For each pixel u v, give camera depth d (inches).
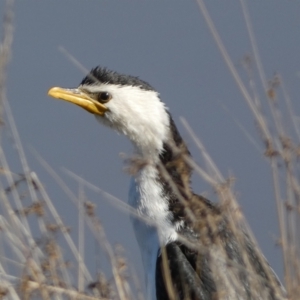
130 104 545.6
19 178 475.5
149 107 544.7
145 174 518.6
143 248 519.2
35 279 429.7
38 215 446.3
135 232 525.0
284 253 427.8
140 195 518.6
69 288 439.8
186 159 480.7
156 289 492.4
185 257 487.2
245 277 456.8
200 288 469.4
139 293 456.8
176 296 476.1
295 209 435.5
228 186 445.1
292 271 426.0
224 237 472.1
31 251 439.5
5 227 447.2
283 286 484.1
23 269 438.0
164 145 537.0
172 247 493.4
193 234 497.4
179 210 506.0
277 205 441.1
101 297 437.4
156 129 539.8
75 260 486.9
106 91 554.3
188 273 477.7
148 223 514.0
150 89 555.2
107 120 556.1
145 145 539.2
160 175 516.7
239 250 469.7
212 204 482.9
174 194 512.7
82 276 445.1
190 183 516.7
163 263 489.1
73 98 561.6
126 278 447.8
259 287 441.4
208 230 459.8
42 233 459.8
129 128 545.6
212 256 442.9
